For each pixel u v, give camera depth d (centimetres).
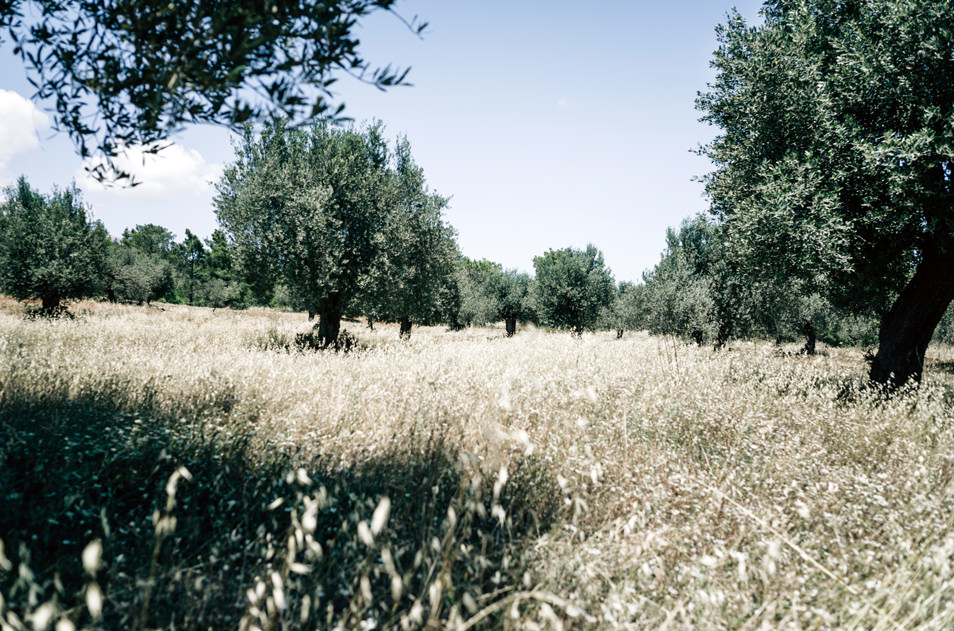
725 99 1034
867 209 831
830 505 353
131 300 4416
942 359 2280
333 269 1415
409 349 1201
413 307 2067
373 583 258
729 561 293
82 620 221
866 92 797
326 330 1558
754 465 428
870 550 295
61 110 310
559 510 323
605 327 3478
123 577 232
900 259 970
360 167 1633
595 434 512
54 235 2072
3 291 2006
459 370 823
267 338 1585
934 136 679
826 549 306
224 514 304
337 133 1614
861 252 888
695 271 2130
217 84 243
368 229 1580
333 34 248
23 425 405
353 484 352
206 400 568
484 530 311
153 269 5203
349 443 450
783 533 305
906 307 906
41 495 307
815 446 493
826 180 829
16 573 235
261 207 1436
